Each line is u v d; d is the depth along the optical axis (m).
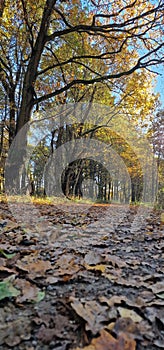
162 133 18.92
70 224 4.24
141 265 2.16
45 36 10.33
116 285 1.69
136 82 14.05
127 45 12.15
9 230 3.20
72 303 1.37
